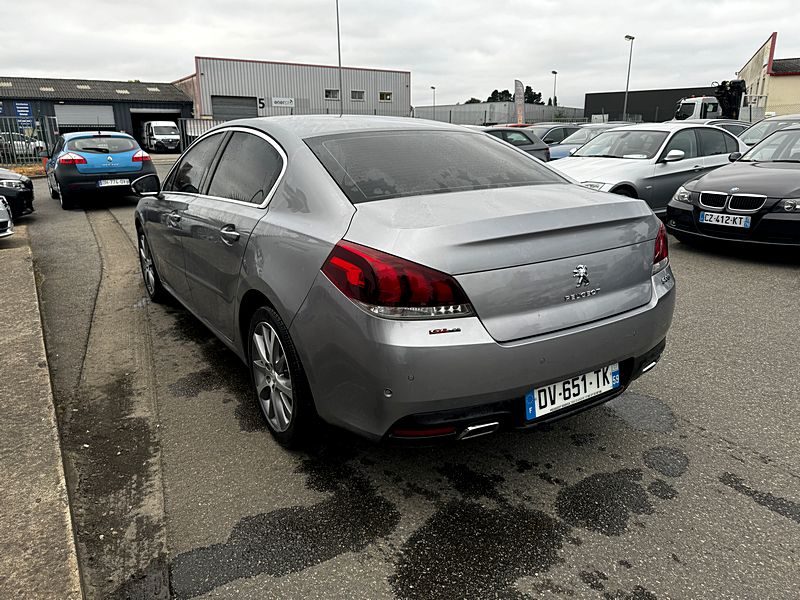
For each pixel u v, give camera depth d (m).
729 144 9.00
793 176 6.19
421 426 2.13
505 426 2.26
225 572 2.07
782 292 5.28
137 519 2.36
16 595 1.84
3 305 4.60
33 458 2.55
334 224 2.36
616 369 2.50
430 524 2.31
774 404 3.24
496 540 2.22
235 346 3.23
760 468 2.65
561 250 2.25
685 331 4.34
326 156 2.73
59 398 3.41
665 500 2.44
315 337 2.31
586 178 7.74
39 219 10.07
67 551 2.02
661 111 49.81
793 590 1.96
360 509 2.41
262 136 3.16
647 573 2.04
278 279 2.50
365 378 2.14
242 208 3.00
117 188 11.13
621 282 2.45
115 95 40.78
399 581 2.03
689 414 3.14
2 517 2.19
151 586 2.01
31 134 20.33
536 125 17.36
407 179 2.63
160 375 3.71
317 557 2.14
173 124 33.19
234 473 2.66
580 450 2.82
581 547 2.18
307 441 2.72
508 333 2.14
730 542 2.19
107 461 2.77
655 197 8.02
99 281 5.92
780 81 36.31
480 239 2.08
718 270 6.07
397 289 2.03
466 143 3.16
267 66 40.72
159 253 4.38
